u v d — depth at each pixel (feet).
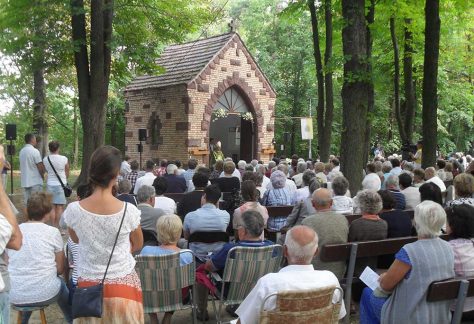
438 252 11.44
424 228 11.54
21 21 43.37
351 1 29.14
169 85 68.03
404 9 45.03
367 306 13.12
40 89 61.05
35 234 13.50
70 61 47.47
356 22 29.14
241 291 14.64
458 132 111.55
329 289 10.07
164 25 50.16
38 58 45.14
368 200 16.28
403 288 11.41
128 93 76.43
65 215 9.78
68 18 48.24
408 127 51.06
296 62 99.86
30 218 13.93
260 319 9.85
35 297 13.25
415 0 44.98
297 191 25.04
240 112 73.15
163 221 14.15
